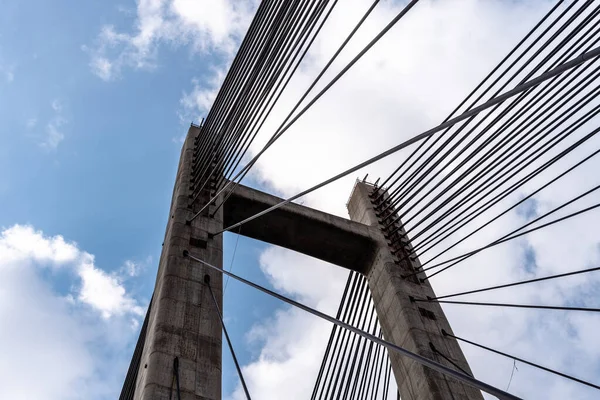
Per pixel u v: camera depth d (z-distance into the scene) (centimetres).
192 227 1744
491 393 521
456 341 1847
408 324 1864
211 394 1213
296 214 2161
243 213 2108
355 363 2095
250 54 1555
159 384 1192
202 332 1374
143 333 1745
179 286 1494
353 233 2227
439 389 1631
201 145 2083
